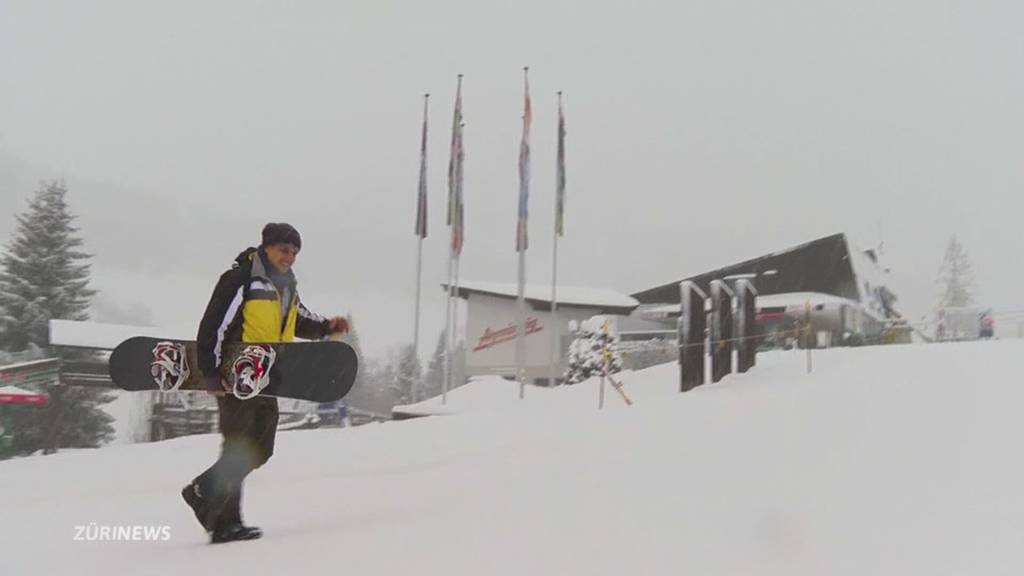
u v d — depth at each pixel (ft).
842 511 11.38
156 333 87.35
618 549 10.72
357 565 11.07
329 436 38.29
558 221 92.58
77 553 14.14
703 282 147.84
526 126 86.28
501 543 11.53
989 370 26.32
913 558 9.29
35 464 33.81
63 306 141.69
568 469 17.97
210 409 85.15
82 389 98.43
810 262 138.00
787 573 9.24
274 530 14.94
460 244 90.68
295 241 14.61
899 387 23.90
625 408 37.01
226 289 13.98
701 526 11.38
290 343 14.05
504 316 148.66
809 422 19.53
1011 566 8.72
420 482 20.25
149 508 19.86
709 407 29.86
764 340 81.92
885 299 152.25
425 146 91.91
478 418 41.24
